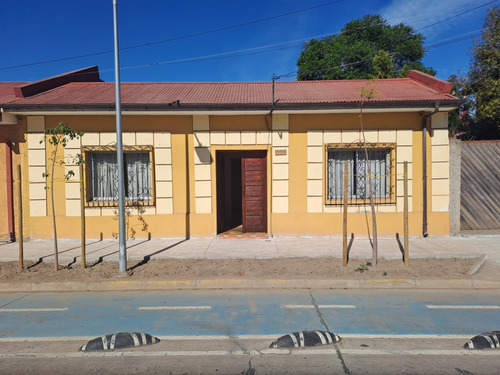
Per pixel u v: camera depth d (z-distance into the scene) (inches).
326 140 381.4
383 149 390.3
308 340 171.5
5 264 303.0
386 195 391.2
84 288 261.1
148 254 324.5
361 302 229.5
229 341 176.2
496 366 149.7
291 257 316.5
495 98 685.3
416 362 153.3
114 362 156.3
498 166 454.9
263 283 263.3
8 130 379.9
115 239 383.2
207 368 150.5
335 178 391.9
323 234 386.0
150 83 506.0
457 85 772.6
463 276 268.1
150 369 150.1
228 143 382.9
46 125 374.0
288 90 449.7
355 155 391.5
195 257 317.1
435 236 383.6
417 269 283.6
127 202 381.7
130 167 392.8
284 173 383.2
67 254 326.6
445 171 379.9
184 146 382.3
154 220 383.6
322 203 384.8
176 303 231.5
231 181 530.3
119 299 240.2
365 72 876.0
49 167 376.8
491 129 754.2
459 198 386.6
